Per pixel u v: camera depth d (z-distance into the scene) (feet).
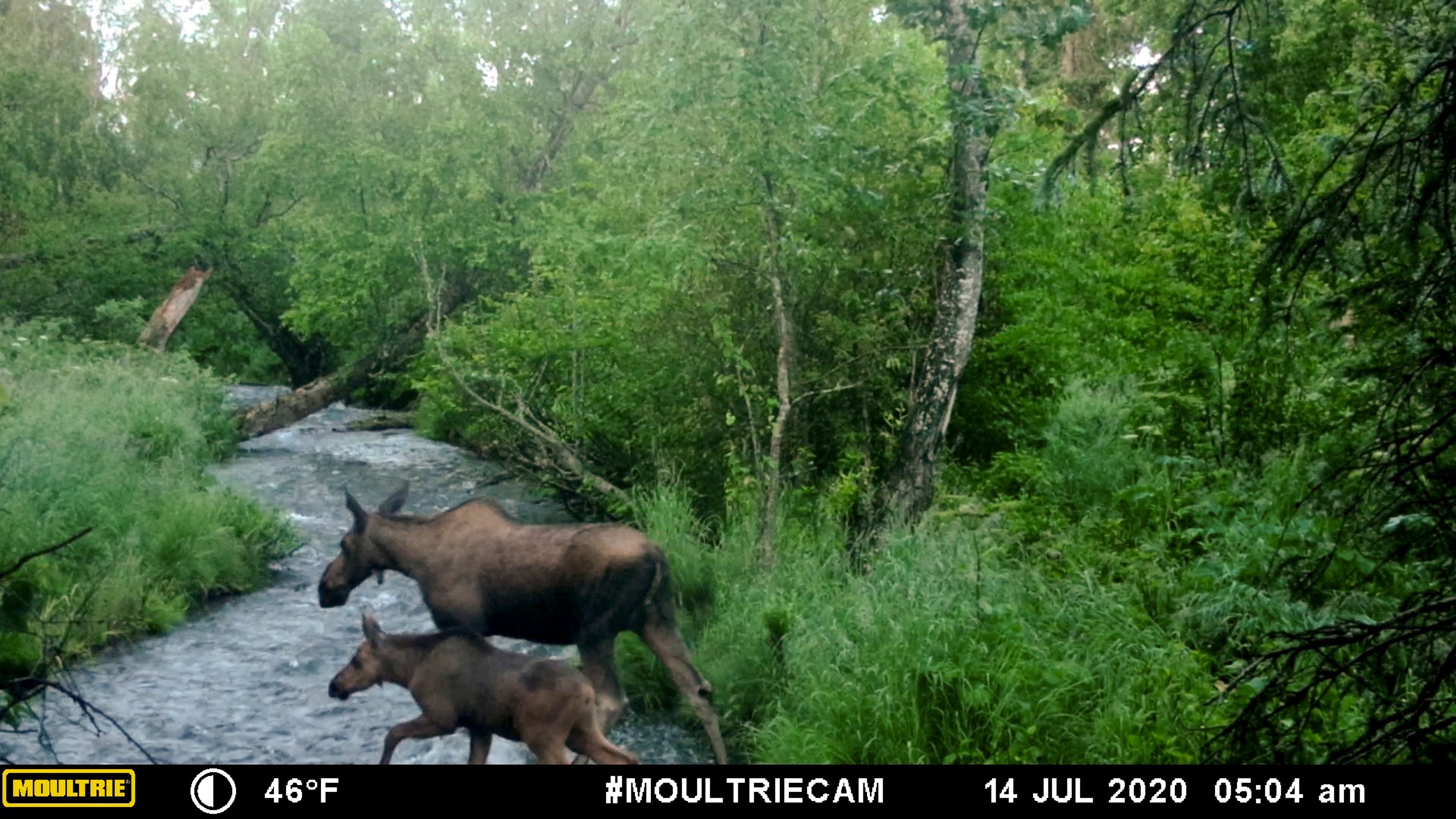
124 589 31.14
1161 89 18.13
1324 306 17.17
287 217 83.97
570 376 45.29
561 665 19.93
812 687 23.22
